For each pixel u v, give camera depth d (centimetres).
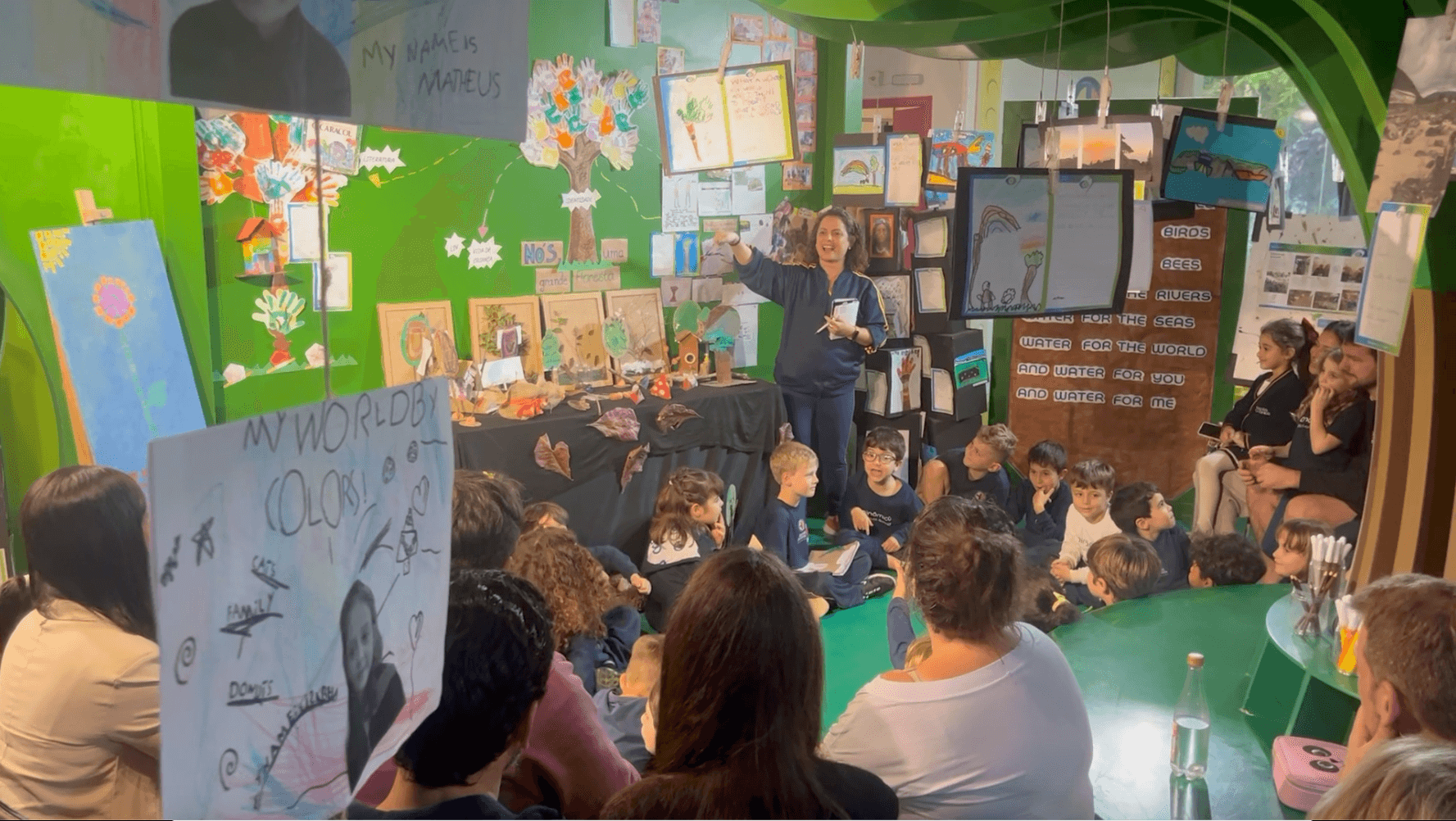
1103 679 303
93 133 368
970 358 628
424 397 122
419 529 122
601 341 553
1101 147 387
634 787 140
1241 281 631
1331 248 588
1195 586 394
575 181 541
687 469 483
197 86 106
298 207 445
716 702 138
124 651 176
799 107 627
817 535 613
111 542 180
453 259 504
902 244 609
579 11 530
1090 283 340
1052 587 402
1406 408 275
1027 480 541
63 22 96
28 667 177
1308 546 357
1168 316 621
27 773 174
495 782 145
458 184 500
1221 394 668
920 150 574
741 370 623
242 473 94
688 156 486
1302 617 282
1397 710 184
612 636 414
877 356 617
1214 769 259
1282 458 502
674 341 590
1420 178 234
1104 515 445
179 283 407
